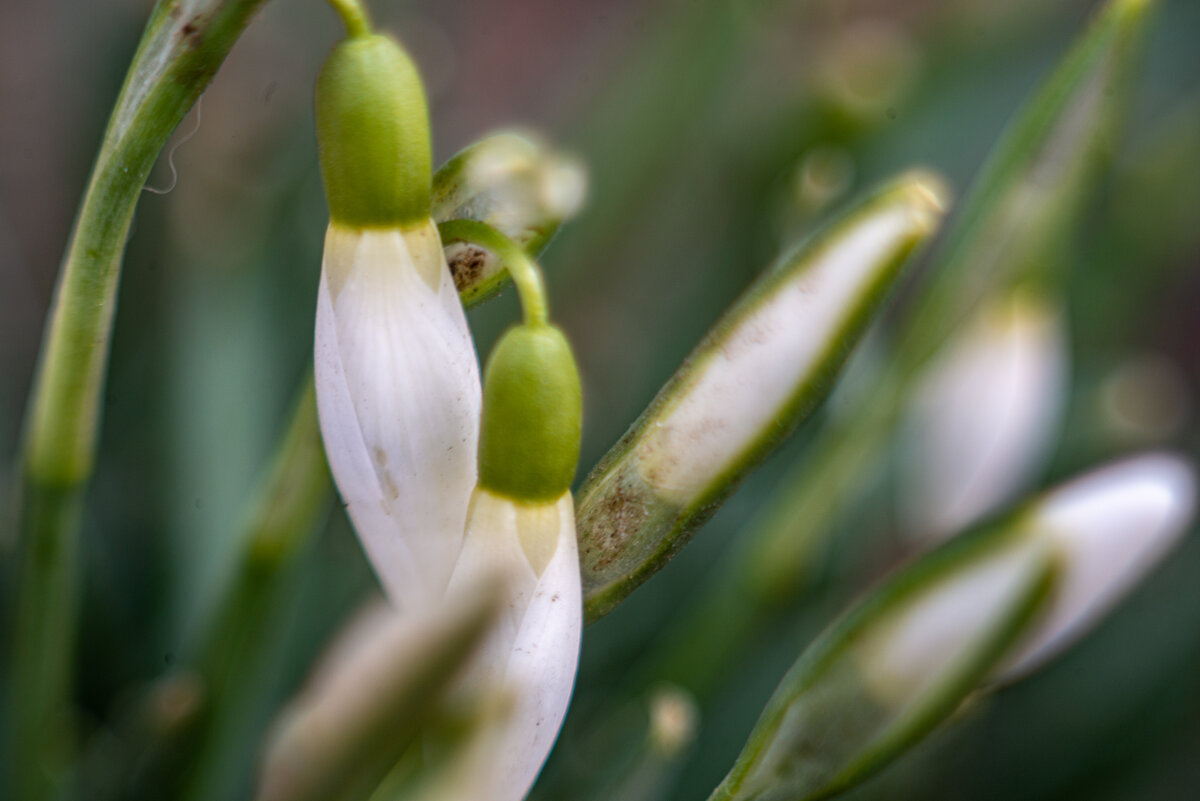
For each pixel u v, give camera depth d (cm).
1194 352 52
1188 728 31
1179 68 38
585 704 28
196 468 28
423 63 38
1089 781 31
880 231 16
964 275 21
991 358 24
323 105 16
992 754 31
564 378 16
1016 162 21
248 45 36
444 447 16
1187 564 33
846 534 30
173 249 30
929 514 26
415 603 17
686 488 16
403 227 16
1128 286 35
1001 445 25
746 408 16
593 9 54
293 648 27
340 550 29
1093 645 32
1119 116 21
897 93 30
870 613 17
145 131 16
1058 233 21
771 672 29
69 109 35
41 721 19
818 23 37
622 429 32
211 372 29
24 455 18
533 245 17
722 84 33
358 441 16
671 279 35
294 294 31
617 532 16
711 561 31
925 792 28
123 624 29
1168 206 35
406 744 15
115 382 31
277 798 15
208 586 27
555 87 50
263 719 26
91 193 17
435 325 16
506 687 16
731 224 32
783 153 30
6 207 41
